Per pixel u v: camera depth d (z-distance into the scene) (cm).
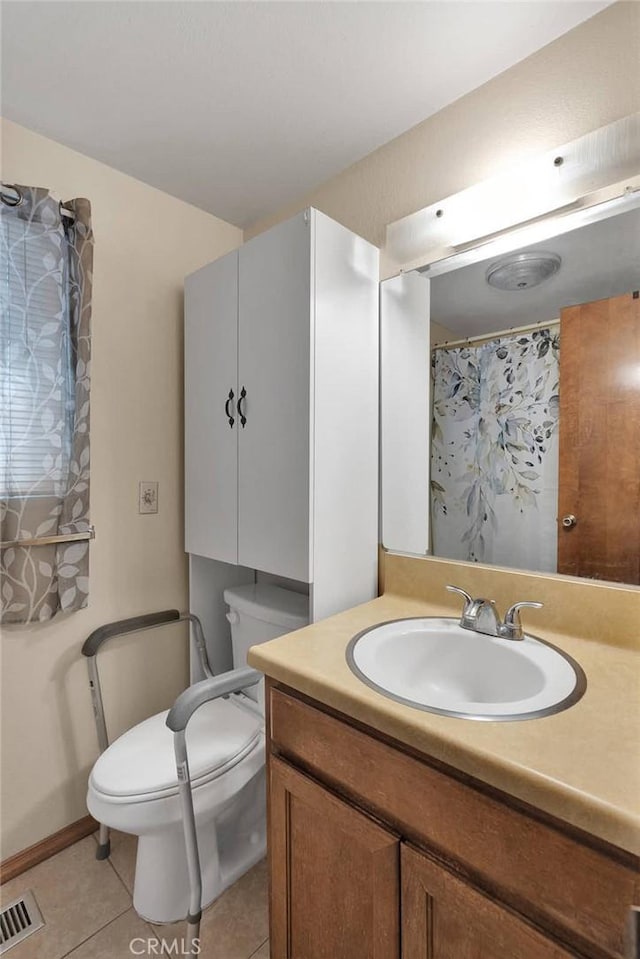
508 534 120
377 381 144
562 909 58
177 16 105
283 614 145
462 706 76
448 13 104
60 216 139
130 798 109
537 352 115
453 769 70
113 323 160
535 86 115
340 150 150
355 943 83
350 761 83
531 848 61
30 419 135
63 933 120
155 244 170
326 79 122
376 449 143
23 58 115
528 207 114
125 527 164
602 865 55
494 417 122
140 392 168
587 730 69
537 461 115
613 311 104
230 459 149
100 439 157
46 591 138
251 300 140
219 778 119
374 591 143
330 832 85
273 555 134
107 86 124
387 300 143
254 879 137
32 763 143
